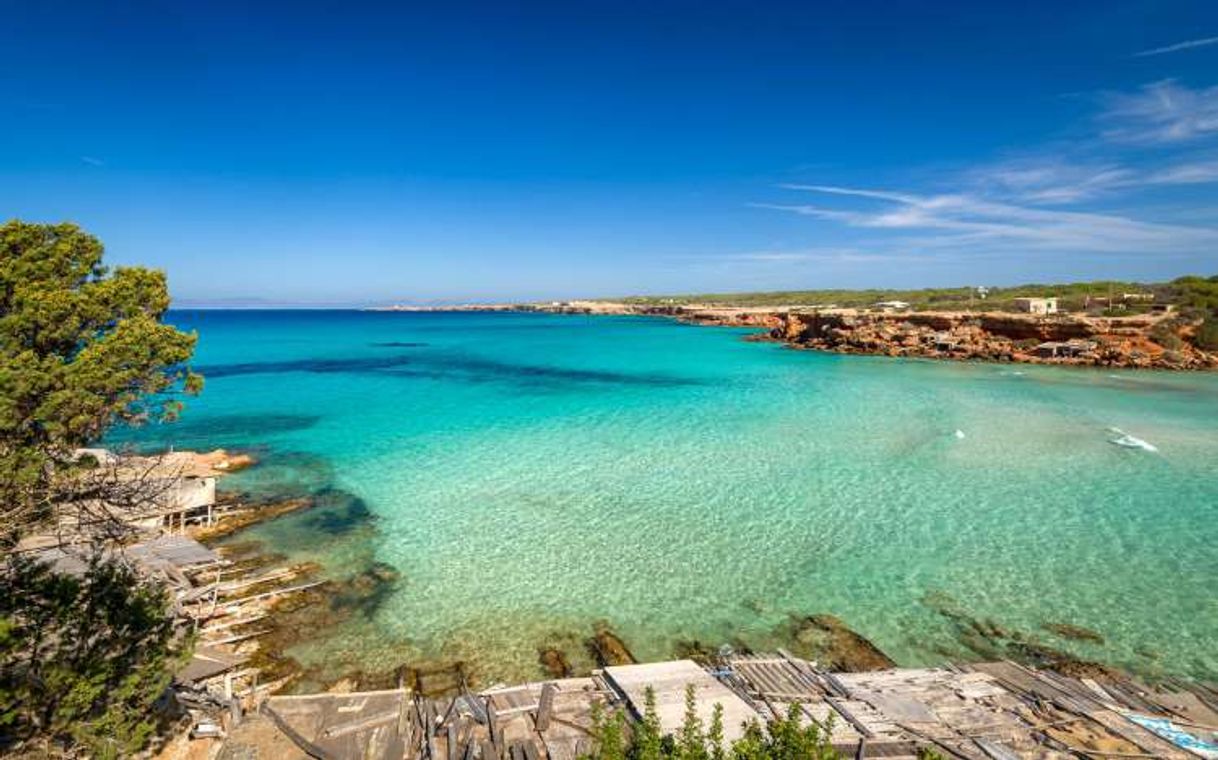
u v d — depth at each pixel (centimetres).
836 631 1772
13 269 1002
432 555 2219
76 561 1741
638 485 2950
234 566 2116
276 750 1143
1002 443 3706
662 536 2383
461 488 2920
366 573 2083
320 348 10881
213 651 1573
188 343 1096
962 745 1164
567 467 3241
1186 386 5953
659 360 8531
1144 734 1212
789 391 5684
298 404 5072
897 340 9388
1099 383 6156
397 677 1554
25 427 955
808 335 11088
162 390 1087
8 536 1002
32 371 911
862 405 4944
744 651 1670
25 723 1002
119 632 1112
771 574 2095
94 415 985
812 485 2948
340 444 3738
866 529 2450
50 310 982
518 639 1722
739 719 1212
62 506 1094
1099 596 1955
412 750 1171
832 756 941
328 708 1252
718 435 3928
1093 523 2503
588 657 1648
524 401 5212
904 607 1895
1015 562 2177
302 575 2059
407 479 3052
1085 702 1324
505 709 1273
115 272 1150
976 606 1900
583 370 7438
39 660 1038
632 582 2034
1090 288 13738
